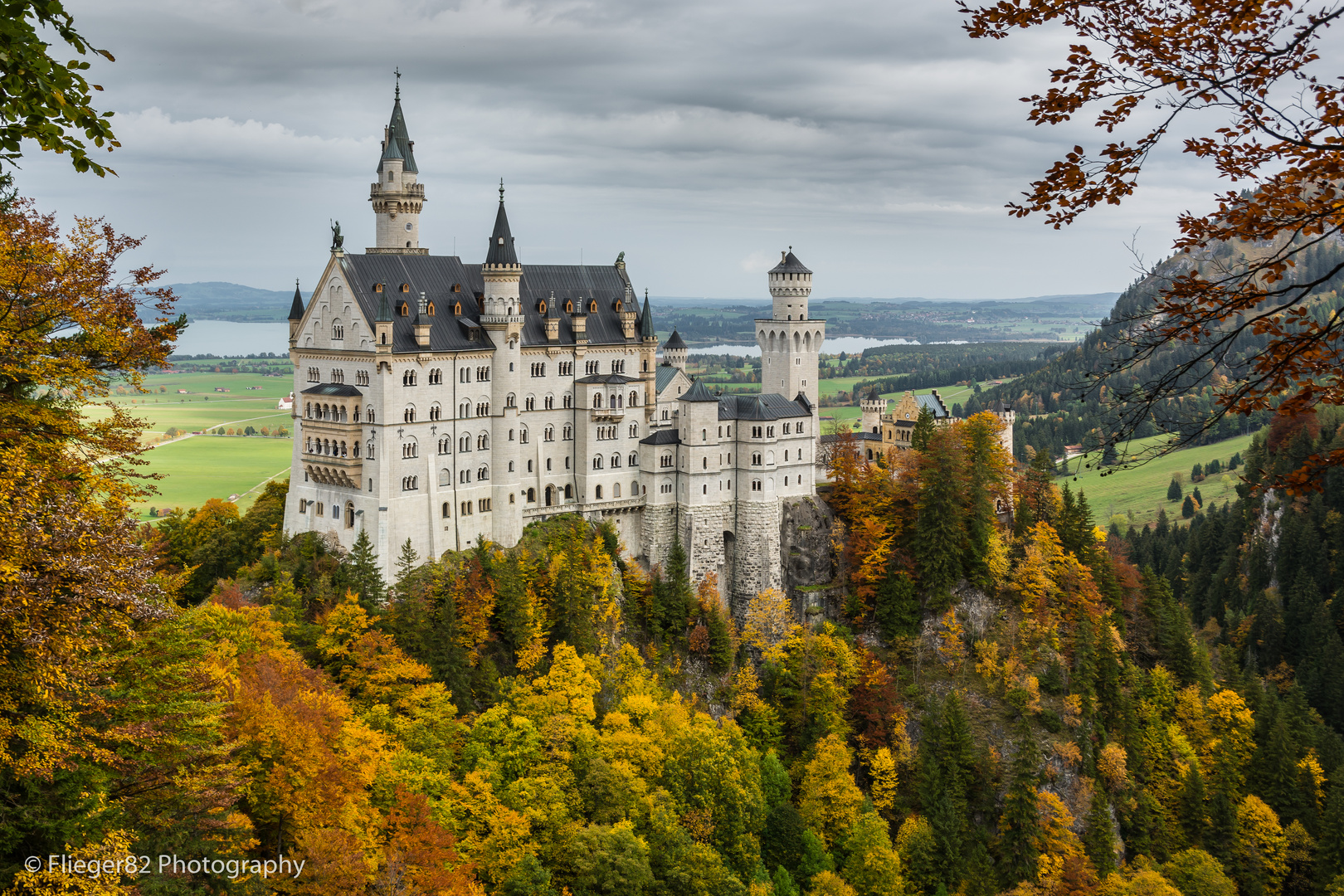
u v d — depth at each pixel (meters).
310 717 96.12
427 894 97.00
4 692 51.06
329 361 165.25
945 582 194.25
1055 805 166.00
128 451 63.12
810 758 171.00
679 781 145.12
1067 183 32.34
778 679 181.12
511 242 170.38
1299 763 188.75
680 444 190.75
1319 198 29.34
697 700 177.00
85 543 50.59
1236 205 30.47
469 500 169.62
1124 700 190.25
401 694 135.12
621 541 188.88
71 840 56.41
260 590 155.88
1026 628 193.62
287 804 88.31
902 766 174.12
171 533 174.50
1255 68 29.81
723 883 129.12
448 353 163.88
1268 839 175.38
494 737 134.62
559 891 120.69
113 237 62.78
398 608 148.12
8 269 56.59
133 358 62.94
